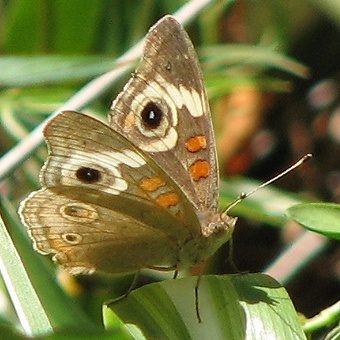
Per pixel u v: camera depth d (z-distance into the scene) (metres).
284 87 0.52
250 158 0.51
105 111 0.47
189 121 0.40
